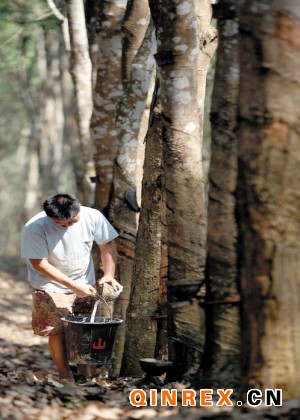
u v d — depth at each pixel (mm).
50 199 11609
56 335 12125
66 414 9125
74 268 12000
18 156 67750
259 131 8438
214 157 9359
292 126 8344
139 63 13977
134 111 14023
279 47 8281
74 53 20266
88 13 20594
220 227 9312
